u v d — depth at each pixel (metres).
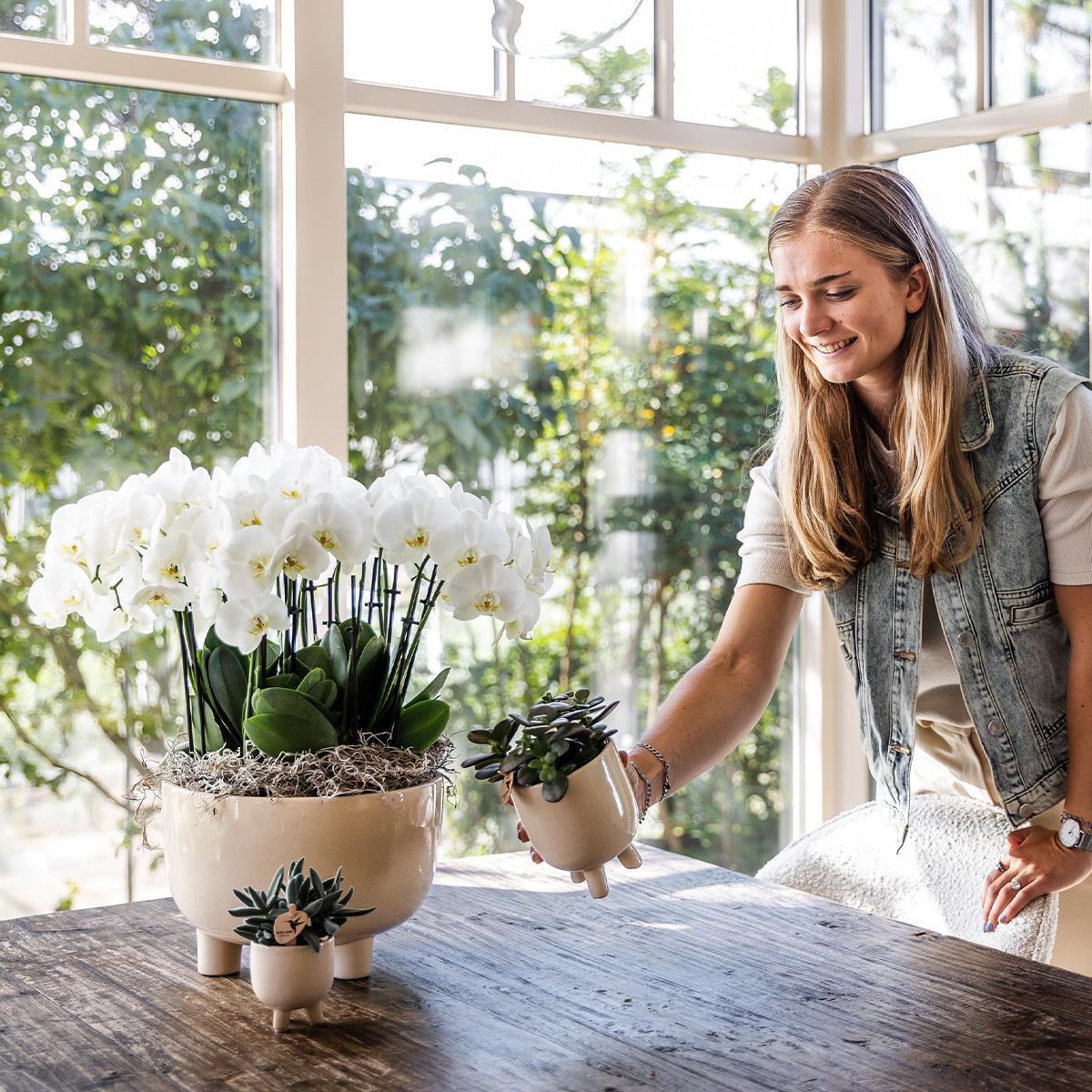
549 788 1.15
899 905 1.76
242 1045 1.06
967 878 1.70
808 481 1.70
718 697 1.65
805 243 1.55
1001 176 2.67
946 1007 1.13
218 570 1.08
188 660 1.28
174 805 1.18
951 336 1.59
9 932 1.37
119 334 2.28
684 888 1.51
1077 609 1.59
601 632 2.80
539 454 2.71
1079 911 1.71
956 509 1.61
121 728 2.30
